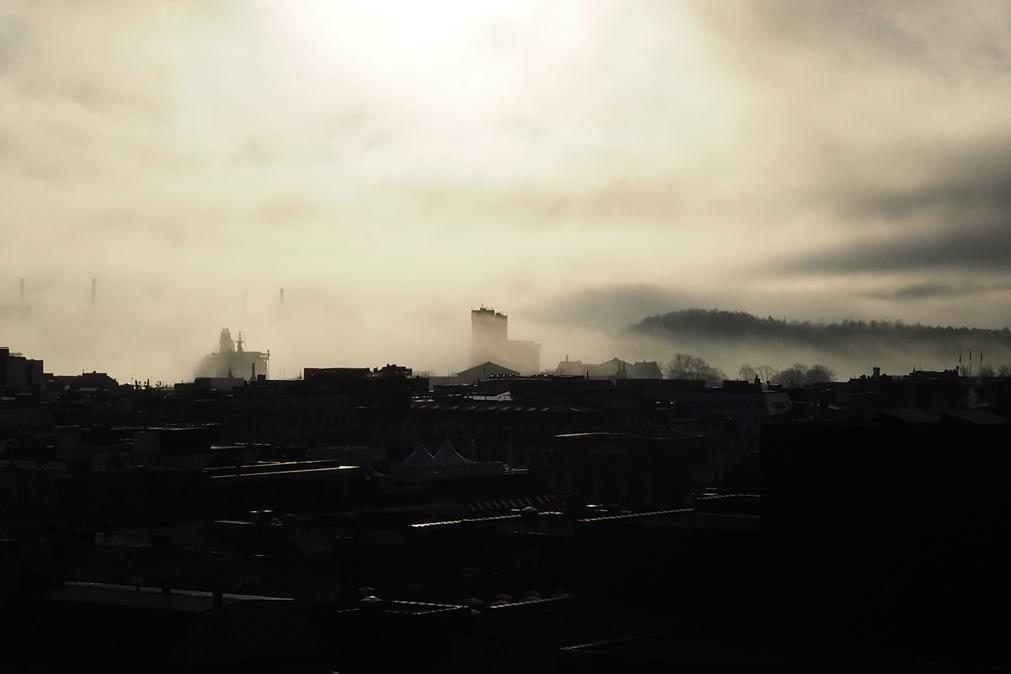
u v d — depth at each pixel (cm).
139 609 12669
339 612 14362
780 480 13400
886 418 13100
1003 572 12388
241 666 12406
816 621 13150
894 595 12800
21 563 14025
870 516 12950
